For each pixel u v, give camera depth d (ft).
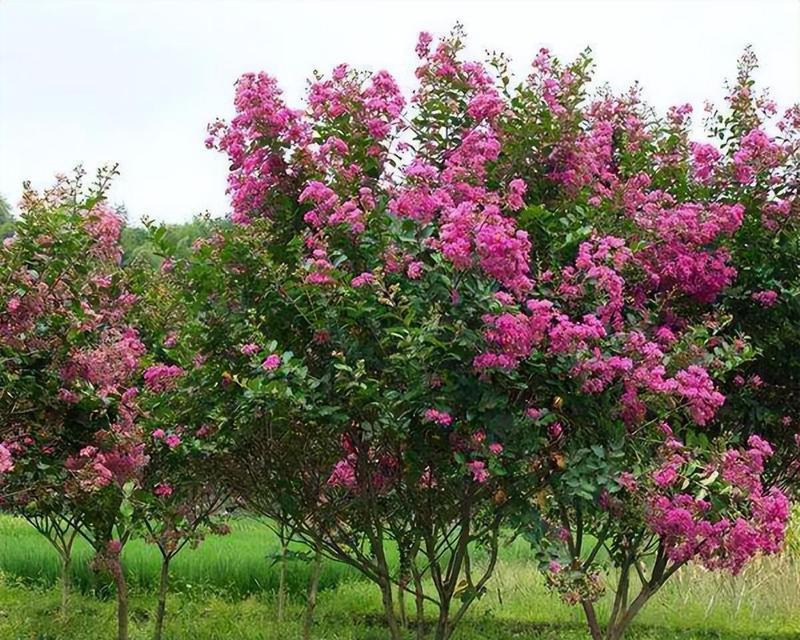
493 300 14.20
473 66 17.72
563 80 17.47
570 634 27.81
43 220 16.34
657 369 15.16
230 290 16.37
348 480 17.47
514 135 16.93
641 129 19.49
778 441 18.98
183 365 17.72
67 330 16.66
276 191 16.76
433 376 14.49
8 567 35.40
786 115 18.22
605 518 17.34
